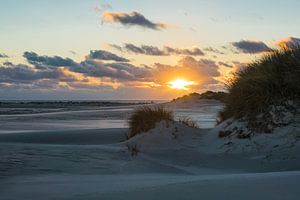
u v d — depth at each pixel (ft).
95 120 90.89
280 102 36.63
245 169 30.40
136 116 46.70
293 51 39.88
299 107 35.55
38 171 26.96
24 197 18.60
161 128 42.32
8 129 66.95
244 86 40.04
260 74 39.63
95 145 41.37
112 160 32.78
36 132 53.36
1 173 25.71
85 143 45.75
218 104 160.76
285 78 37.55
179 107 142.41
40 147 36.96
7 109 175.73
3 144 38.06
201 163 33.35
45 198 17.94
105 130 53.78
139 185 19.53
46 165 29.04
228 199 14.73
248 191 15.62
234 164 32.01
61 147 37.37
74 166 29.37
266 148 33.37
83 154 34.42
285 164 29.96
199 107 143.64
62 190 19.83
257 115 37.17
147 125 44.21
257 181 17.39
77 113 120.37
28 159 30.73
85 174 26.84
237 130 37.50
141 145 39.45
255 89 38.65
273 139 33.99
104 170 28.68
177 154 36.52
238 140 36.32
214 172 29.91
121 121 87.15
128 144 40.52
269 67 39.34
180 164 33.55
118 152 36.32
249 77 40.06
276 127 34.94
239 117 39.14
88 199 16.44
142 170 29.66
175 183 18.33
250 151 34.01
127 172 28.53
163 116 45.52
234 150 35.14
